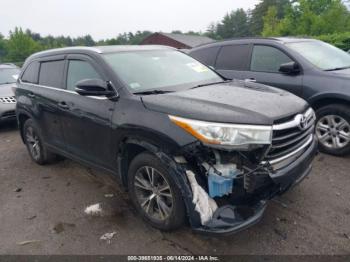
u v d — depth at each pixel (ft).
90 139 12.27
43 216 12.03
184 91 11.28
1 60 180.34
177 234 10.47
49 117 14.55
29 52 167.32
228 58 20.02
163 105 9.73
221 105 9.50
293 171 9.43
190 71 13.41
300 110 10.21
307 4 103.96
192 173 9.02
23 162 17.87
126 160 11.16
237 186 8.95
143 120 9.80
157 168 9.75
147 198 10.75
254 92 11.24
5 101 25.13
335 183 13.15
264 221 10.85
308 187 12.92
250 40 19.39
